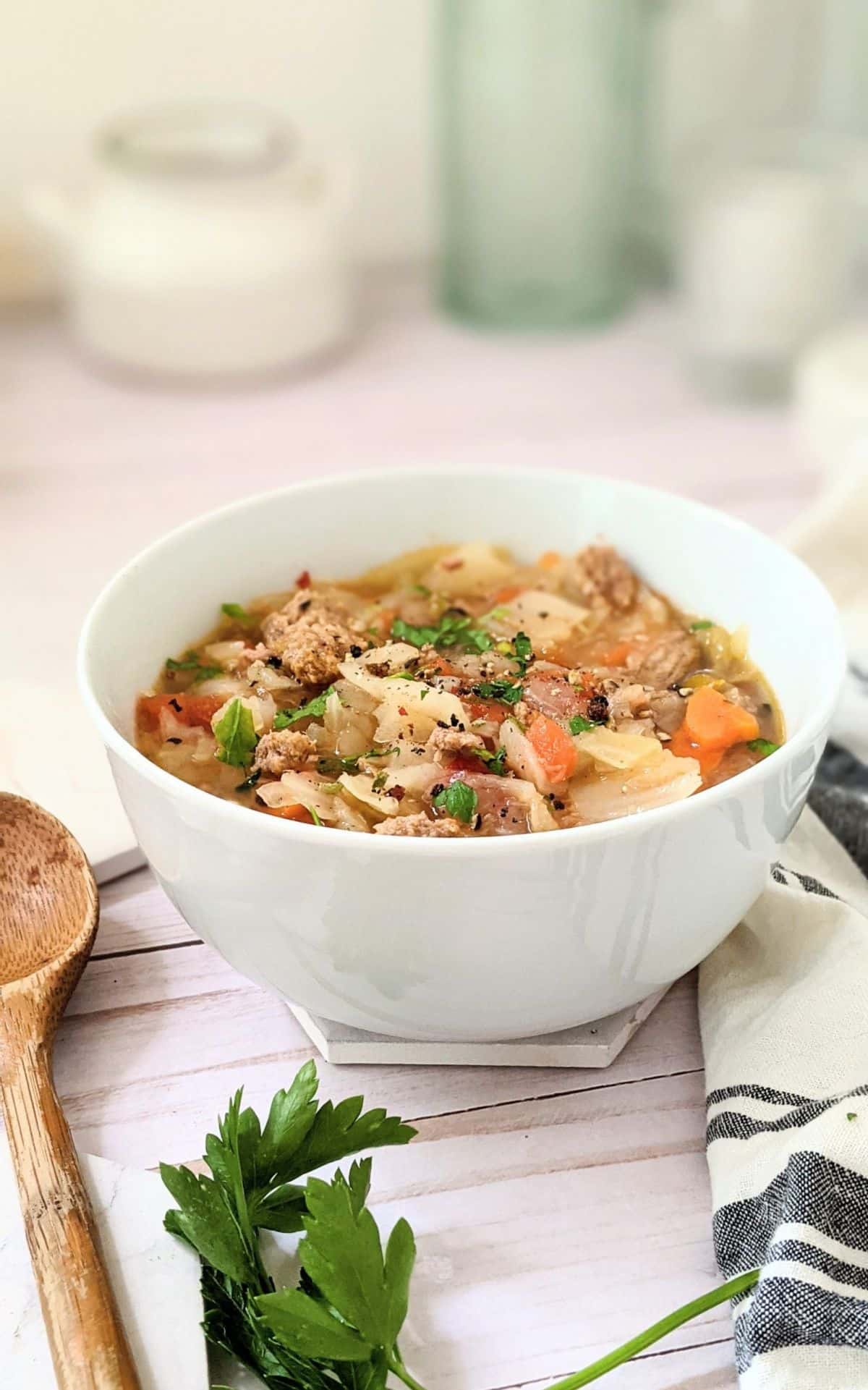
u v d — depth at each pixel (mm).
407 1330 371
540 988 386
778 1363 355
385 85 846
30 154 820
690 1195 396
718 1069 410
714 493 698
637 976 396
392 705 437
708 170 812
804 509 684
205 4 804
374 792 414
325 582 498
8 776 506
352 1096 397
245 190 754
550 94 788
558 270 837
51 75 803
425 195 888
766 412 779
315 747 432
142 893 472
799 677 441
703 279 776
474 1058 419
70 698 549
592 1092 417
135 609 450
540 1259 383
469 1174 399
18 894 441
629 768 422
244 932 390
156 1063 423
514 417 763
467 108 795
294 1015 435
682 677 463
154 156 753
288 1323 344
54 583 625
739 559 470
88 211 762
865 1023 407
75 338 810
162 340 771
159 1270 371
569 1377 358
